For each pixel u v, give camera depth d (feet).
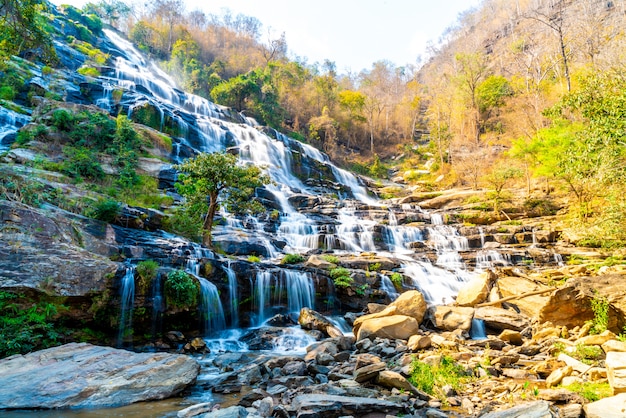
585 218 68.44
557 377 21.93
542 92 130.21
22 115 66.28
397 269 54.90
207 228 48.26
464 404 19.40
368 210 86.84
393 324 33.60
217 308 37.42
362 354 27.17
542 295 40.93
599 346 26.45
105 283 30.07
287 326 39.29
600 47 122.31
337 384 21.86
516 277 47.19
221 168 46.24
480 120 160.25
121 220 42.22
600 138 35.53
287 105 177.58
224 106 135.64
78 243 33.27
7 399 18.33
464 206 93.45
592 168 39.37
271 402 18.93
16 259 27.48
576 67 128.57
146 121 82.53
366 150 191.93
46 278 27.55
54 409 18.15
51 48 50.03
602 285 31.89
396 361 26.84
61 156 54.49
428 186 129.80
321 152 145.48
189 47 184.44
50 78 85.66
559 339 29.89
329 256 53.98
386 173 163.63
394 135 200.44
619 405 15.66
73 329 28.35
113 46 155.33
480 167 119.65
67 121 59.67
